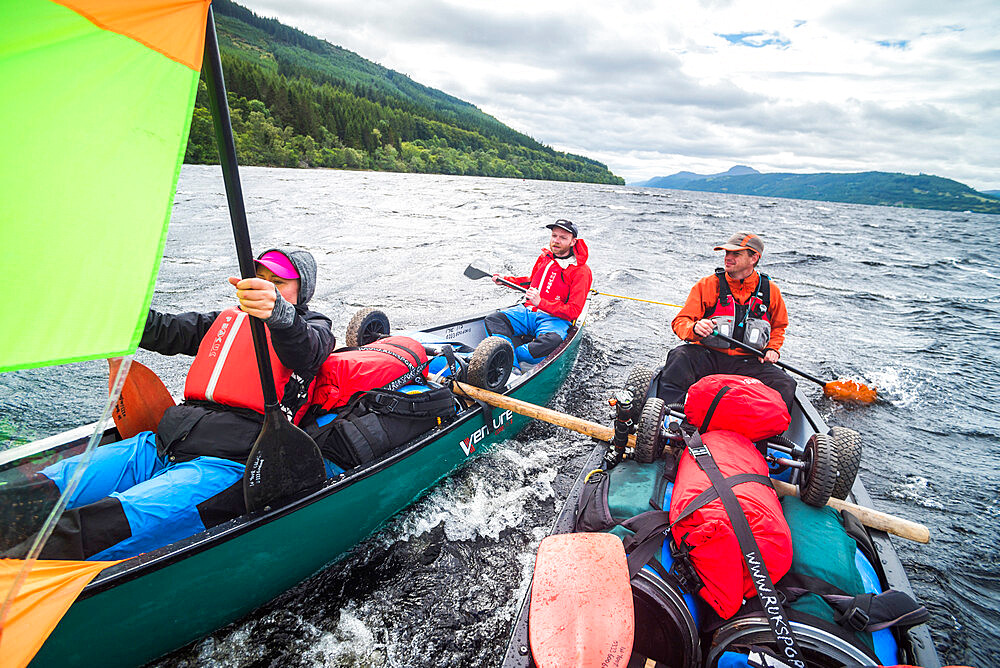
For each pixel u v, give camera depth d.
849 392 5.79
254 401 2.68
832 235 23.97
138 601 2.21
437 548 3.29
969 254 20.53
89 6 1.23
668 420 3.12
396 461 3.26
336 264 10.52
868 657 1.86
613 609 1.88
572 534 2.22
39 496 1.54
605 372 6.17
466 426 3.89
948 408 5.70
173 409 2.72
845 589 2.15
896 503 4.09
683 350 4.05
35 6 1.17
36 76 1.19
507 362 4.49
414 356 3.67
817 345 7.43
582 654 1.75
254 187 26.52
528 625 1.92
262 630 2.66
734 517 2.10
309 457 2.72
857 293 10.95
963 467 4.61
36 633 1.70
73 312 1.24
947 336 8.20
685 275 11.76
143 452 2.67
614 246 15.16
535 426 4.80
